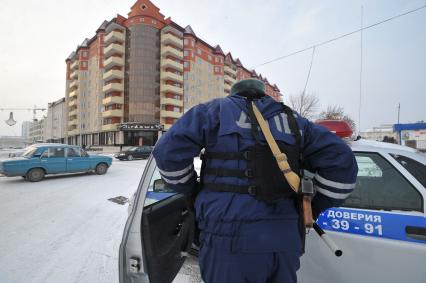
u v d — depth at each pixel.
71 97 59.47
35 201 6.41
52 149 10.02
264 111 1.11
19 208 5.74
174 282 2.51
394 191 1.76
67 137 62.03
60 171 10.11
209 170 1.08
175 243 2.03
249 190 0.97
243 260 0.94
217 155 1.06
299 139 1.07
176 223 2.26
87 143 52.56
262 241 0.93
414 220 1.62
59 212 5.43
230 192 0.99
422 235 1.57
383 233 1.65
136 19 43.94
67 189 8.03
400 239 1.60
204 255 1.03
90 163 11.16
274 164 0.99
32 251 3.47
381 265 1.61
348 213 1.78
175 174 1.07
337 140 1.06
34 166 9.39
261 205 0.96
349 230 1.74
